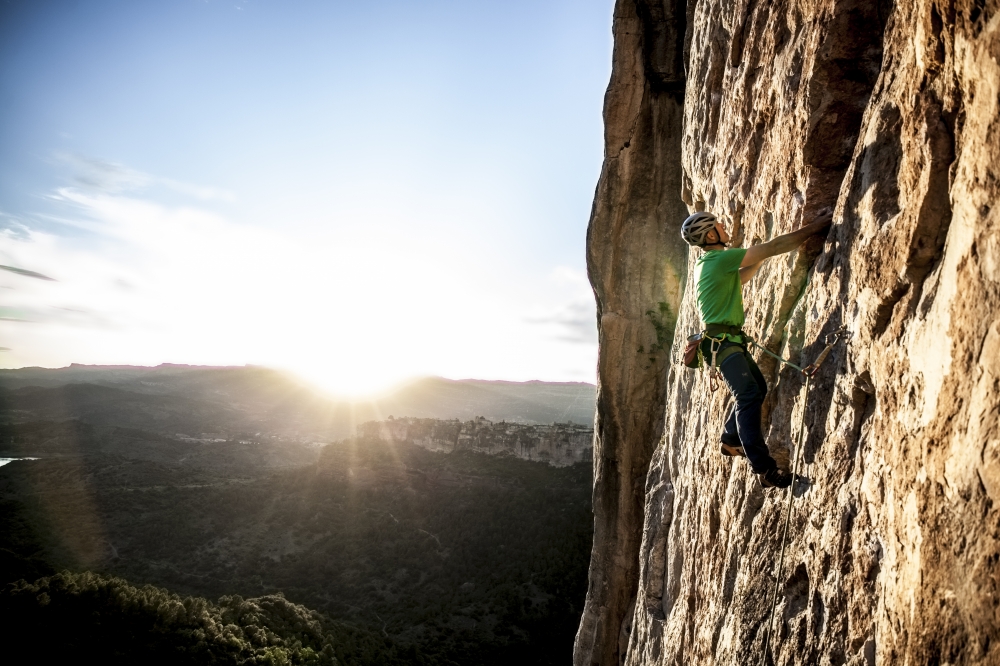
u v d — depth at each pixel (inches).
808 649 172.4
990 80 110.5
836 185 206.8
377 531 4411.9
